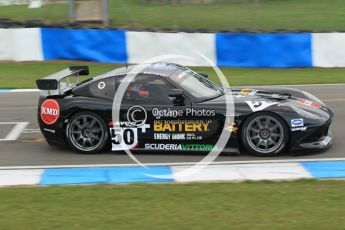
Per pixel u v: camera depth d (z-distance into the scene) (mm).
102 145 27234
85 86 27938
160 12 84125
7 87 50469
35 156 27297
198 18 78562
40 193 20094
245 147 25906
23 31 60125
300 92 29219
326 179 21438
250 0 93562
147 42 58375
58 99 27703
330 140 26953
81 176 23219
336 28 70938
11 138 31359
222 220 16688
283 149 25703
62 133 27703
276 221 16531
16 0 102688
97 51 59719
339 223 16281
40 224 16641
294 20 78000
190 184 20938
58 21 70562
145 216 17188
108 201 18859
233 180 21750
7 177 23266
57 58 60656
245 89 29312
